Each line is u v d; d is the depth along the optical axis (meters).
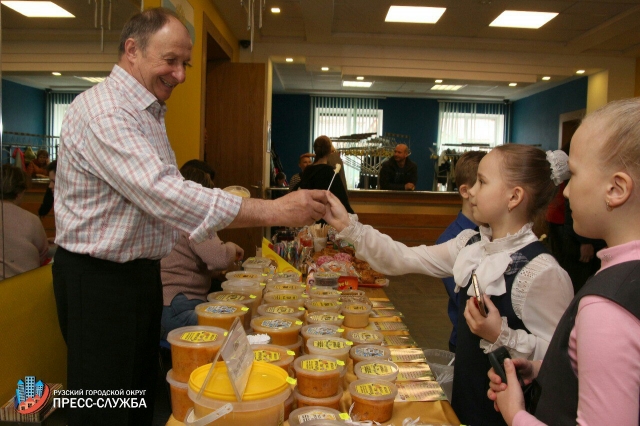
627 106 0.74
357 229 1.53
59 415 1.93
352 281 2.45
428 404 1.29
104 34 2.34
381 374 1.29
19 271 1.81
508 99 11.81
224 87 6.13
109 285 1.48
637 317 0.67
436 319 4.53
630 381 0.66
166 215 1.35
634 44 7.11
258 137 6.12
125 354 1.52
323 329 1.52
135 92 1.53
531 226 1.31
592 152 0.75
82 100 1.47
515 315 1.23
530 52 7.75
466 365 1.35
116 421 1.52
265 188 7.23
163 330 2.40
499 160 1.30
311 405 1.19
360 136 8.54
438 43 7.33
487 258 1.29
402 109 11.98
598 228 0.77
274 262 2.50
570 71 7.88
